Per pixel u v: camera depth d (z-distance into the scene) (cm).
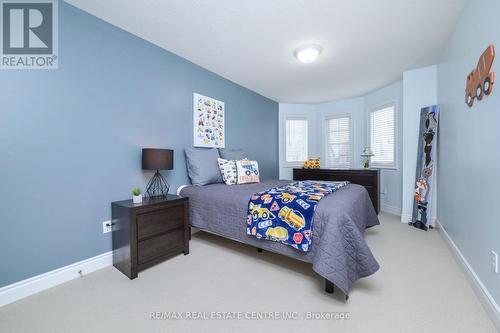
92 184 186
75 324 125
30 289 152
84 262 181
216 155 294
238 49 247
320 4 174
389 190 375
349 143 450
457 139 203
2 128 143
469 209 170
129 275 174
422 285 160
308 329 121
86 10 180
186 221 220
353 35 218
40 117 158
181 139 268
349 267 143
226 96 336
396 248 226
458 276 172
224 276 178
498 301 122
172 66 254
